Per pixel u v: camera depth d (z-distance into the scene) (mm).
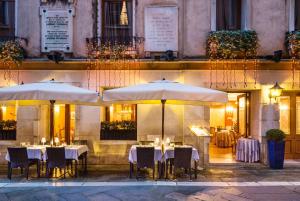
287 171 10328
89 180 9039
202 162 10680
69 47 11391
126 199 7219
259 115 11430
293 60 11078
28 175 9602
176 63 11125
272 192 7773
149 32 11391
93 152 11133
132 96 8773
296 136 11695
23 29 11469
